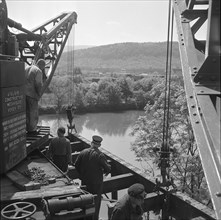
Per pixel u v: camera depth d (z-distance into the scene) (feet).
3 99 18.43
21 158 21.52
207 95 10.94
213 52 10.75
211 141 10.26
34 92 26.16
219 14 10.52
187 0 16.83
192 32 16.51
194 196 72.43
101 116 280.92
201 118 11.43
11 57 20.84
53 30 47.91
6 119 18.89
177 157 74.69
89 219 16.72
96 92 330.95
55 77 276.82
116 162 29.19
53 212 15.23
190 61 13.83
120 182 24.89
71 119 42.70
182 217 19.83
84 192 17.20
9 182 18.79
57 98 265.95
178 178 75.66
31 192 17.06
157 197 20.77
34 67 26.45
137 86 340.18
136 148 84.48
